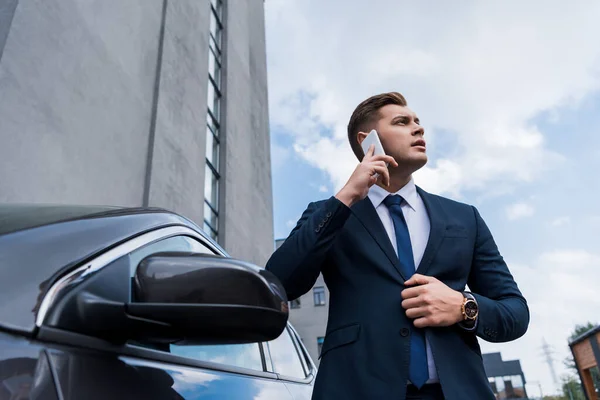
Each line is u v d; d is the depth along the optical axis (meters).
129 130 8.23
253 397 1.47
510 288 1.46
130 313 0.84
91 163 6.94
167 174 9.20
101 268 0.91
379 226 1.45
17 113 5.61
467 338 1.32
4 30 5.71
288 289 1.35
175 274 0.86
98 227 1.01
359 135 1.69
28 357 0.70
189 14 11.89
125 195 7.78
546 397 58.72
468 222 1.54
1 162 5.24
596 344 12.30
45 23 6.34
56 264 0.85
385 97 1.69
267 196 17.80
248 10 19.84
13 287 0.76
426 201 1.55
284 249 1.37
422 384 1.21
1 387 0.64
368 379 1.21
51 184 6.00
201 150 11.11
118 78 8.12
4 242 0.83
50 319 0.77
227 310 0.84
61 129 6.34
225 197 13.01
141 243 1.10
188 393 1.09
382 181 1.44
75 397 0.74
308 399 2.16
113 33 8.17
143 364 0.98
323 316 27.50
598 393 13.88
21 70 5.78
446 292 1.27
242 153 15.07
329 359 1.30
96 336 0.85
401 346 1.23
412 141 1.58
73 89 6.76
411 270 1.38
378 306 1.30
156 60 9.84
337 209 1.35
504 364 54.78
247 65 17.50
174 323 0.84
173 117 9.88
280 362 2.19
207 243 1.65
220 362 1.46
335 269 1.43
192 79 11.27
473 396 1.19
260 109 19.03
